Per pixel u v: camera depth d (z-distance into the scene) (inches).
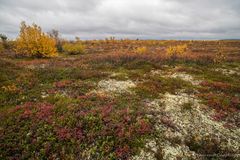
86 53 1763.0
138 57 1337.4
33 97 590.6
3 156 342.3
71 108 509.7
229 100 634.2
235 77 962.7
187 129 467.2
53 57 1424.7
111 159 349.7
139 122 455.2
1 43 1865.2
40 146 370.0
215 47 2356.1
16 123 435.8
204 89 737.6
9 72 790.5
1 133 395.2
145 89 711.1
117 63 1181.1
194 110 566.6
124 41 3412.9
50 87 682.2
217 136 447.8
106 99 598.2
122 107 540.7
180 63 1254.9
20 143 370.9
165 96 667.4
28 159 338.0
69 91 660.1
